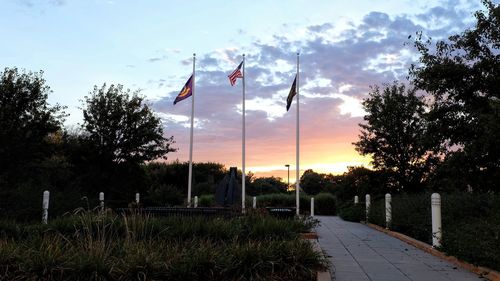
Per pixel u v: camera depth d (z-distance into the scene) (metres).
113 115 28.70
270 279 7.58
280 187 74.00
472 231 9.55
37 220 15.66
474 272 8.83
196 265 7.45
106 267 7.21
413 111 25.23
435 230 11.38
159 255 7.74
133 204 14.63
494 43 14.06
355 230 18.20
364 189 26.30
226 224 10.16
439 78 14.48
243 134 24.52
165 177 51.97
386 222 17.41
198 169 62.72
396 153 25.67
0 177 19.62
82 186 27.52
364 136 26.55
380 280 8.12
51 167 23.66
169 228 9.70
